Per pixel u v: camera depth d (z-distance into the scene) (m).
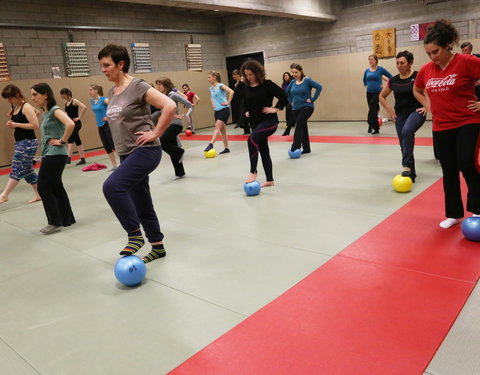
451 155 3.12
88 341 2.30
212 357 2.05
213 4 8.28
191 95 11.67
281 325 2.26
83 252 3.66
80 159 9.05
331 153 7.00
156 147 2.95
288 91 6.93
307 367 1.90
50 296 2.89
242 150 8.21
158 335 2.29
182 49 12.95
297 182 5.28
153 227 3.23
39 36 9.80
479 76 2.87
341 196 4.52
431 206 3.91
